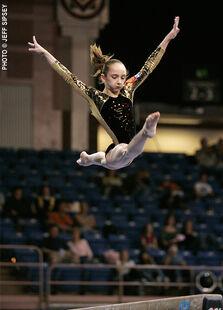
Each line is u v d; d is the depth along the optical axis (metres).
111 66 9.48
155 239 26.84
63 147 37.41
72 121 37.56
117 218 28.77
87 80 37.34
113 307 11.02
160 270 25.22
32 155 33.34
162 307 11.42
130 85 9.89
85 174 32.50
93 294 25.11
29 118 37.28
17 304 23.14
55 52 37.31
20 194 28.00
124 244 26.80
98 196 30.64
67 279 24.78
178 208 30.36
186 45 39.81
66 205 28.53
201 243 27.28
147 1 39.50
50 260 24.58
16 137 37.06
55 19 37.38
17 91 37.25
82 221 27.53
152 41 39.34
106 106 9.55
